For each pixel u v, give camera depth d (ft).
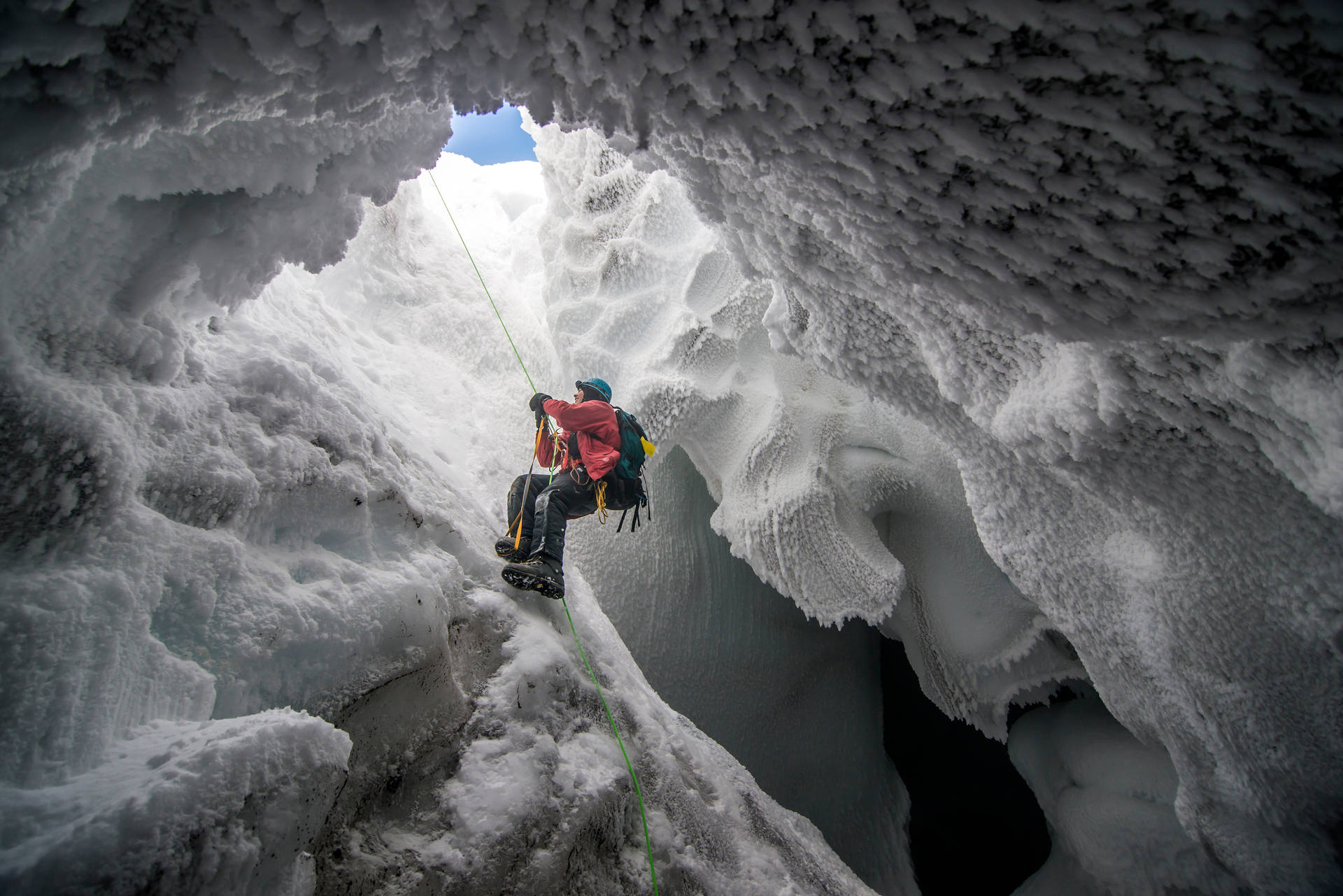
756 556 13.70
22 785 3.55
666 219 14.49
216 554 5.16
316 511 6.36
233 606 5.09
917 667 17.35
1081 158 3.81
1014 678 16.06
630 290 14.51
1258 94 3.36
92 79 3.00
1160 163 3.75
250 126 3.98
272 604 5.31
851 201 4.45
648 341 14.33
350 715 5.54
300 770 4.05
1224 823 10.08
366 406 8.62
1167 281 4.35
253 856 3.67
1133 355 5.58
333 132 4.23
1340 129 3.41
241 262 4.83
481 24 3.33
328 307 12.12
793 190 4.66
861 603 13.80
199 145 3.99
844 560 13.84
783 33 3.41
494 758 6.40
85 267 4.53
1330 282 4.14
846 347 7.52
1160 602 8.61
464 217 19.27
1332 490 5.47
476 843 5.67
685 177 5.26
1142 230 4.08
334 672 5.46
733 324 14.37
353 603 5.84
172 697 4.42
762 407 14.24
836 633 21.30
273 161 4.22
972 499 9.87
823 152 4.09
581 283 14.78
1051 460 7.16
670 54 3.51
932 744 25.25
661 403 13.62
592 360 14.24
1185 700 9.29
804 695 19.98
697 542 16.98
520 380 14.83
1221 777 9.73
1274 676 8.29
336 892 4.81
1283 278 4.15
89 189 4.12
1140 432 6.39
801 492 13.73
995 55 3.41
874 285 5.95
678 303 14.24
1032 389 6.42
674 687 15.99
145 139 3.42
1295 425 5.42
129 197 4.37
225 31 3.00
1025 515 9.39
